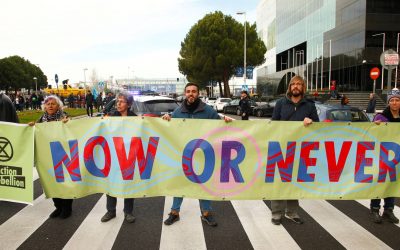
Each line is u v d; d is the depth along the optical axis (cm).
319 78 5538
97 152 495
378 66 4250
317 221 523
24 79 9081
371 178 493
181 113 509
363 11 4231
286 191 491
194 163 485
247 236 468
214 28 4775
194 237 463
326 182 491
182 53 5966
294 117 500
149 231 482
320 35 5456
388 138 490
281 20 7375
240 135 482
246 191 489
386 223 515
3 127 508
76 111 3344
